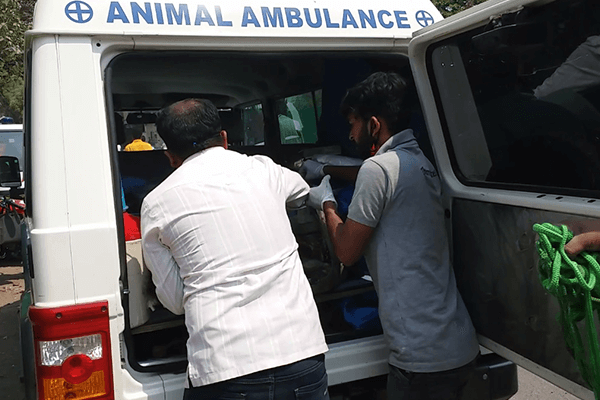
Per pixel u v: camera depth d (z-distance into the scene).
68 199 1.84
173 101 3.77
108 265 1.88
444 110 2.38
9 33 10.51
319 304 2.61
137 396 1.96
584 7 1.69
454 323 2.21
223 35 2.07
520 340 2.06
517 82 2.02
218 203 1.90
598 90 1.74
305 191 2.29
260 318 1.82
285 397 1.83
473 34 2.07
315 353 1.90
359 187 2.19
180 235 1.87
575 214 1.77
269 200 2.00
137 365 2.01
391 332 2.21
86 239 1.85
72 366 1.85
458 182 2.37
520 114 2.05
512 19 1.80
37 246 1.81
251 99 3.79
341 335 2.38
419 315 2.17
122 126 3.80
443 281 2.23
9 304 6.07
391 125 2.34
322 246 2.53
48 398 1.84
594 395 1.70
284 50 2.21
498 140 2.19
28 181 2.82
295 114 3.55
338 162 2.80
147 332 2.33
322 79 3.21
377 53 2.37
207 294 1.83
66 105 1.86
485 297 2.22
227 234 1.87
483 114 2.22
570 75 1.81
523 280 2.01
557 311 1.87
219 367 1.76
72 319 1.83
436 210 2.29
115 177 1.93
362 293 2.57
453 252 2.38
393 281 2.21
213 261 1.85
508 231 2.06
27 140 2.83
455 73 2.27
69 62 1.88
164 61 3.00
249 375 1.78
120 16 1.95
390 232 2.21
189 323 1.84
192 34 2.03
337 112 3.14
